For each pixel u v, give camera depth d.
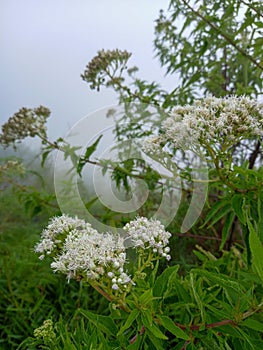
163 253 1.36
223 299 1.49
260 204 1.68
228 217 1.91
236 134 1.70
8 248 3.89
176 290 1.51
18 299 3.34
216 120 1.67
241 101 1.76
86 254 1.27
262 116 1.75
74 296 3.36
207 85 3.08
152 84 3.10
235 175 1.79
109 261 1.26
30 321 3.05
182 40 3.34
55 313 3.06
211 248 3.15
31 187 3.22
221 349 1.37
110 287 1.29
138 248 1.39
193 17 2.51
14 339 2.85
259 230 1.61
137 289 1.34
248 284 1.47
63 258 1.30
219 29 2.26
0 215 4.76
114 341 1.34
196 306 1.42
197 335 1.38
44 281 3.29
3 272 3.39
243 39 2.52
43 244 1.41
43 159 3.04
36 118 3.06
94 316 1.38
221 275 1.46
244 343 1.34
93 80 2.81
